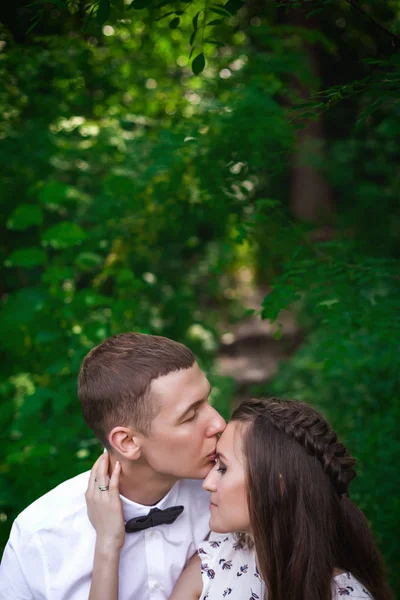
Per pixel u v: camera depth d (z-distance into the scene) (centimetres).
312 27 609
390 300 292
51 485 287
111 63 346
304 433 159
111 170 387
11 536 182
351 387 465
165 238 431
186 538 187
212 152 314
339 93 190
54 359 343
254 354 807
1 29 301
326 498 159
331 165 761
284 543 158
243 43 405
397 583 301
